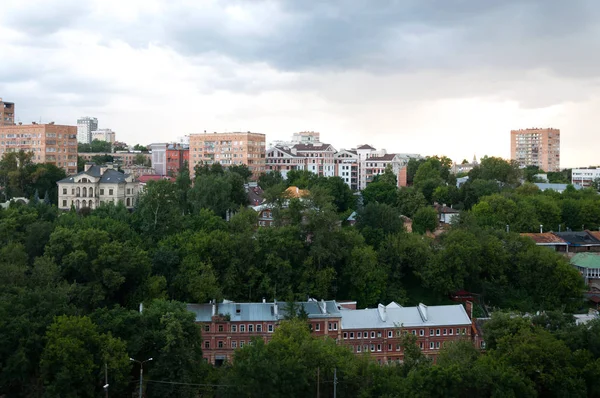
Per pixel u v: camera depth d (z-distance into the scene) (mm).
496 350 129375
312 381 114625
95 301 144500
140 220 189250
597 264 193125
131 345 123625
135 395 122312
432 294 179875
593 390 121125
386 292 174500
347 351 123812
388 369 120625
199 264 161000
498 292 179625
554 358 122188
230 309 149375
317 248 169375
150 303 148250
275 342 118938
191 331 127000
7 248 157000
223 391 113812
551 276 178625
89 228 163375
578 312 176625
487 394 114250
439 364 119500
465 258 176750
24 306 125000
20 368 115250
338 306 156750
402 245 182000
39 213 196500
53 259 153375
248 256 168500
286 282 166125
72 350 113125
